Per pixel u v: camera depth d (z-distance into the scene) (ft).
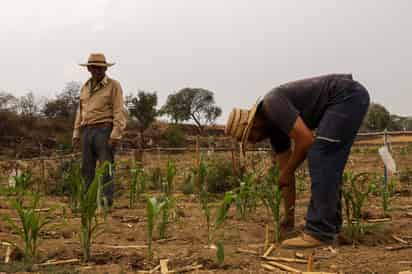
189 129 195.31
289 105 12.91
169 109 207.10
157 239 15.90
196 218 19.85
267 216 20.06
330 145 12.51
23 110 145.69
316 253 13.66
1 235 15.87
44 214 20.83
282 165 15.40
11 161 40.98
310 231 12.57
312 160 12.64
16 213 21.18
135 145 123.13
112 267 12.10
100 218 19.71
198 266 12.17
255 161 37.11
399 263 12.48
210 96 210.38
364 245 14.94
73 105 151.74
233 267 12.23
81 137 23.03
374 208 22.61
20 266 12.09
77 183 17.08
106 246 14.44
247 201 19.92
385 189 23.17
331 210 12.57
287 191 15.39
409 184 36.78
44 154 92.68
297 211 21.53
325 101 12.87
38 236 16.03
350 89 12.77
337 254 13.56
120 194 29.73
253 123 14.30
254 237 16.11
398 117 166.91
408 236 16.11
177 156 96.27
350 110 12.64
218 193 31.78
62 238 15.93
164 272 11.65
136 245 14.78
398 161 64.08
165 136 138.21
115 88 22.76
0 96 145.38
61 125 130.93
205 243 15.28
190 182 29.89
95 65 22.31
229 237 16.02
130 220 19.60
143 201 26.76
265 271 11.85
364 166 58.49
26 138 112.98
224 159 38.29
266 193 16.16
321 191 12.53
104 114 22.61
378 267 12.14
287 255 13.46
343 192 15.70
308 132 12.67
